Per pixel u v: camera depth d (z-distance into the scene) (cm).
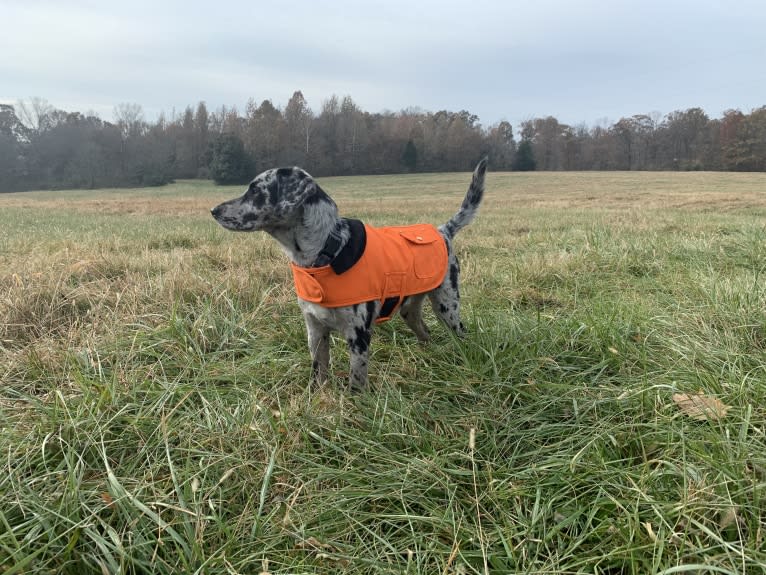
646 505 233
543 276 635
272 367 383
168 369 376
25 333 443
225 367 378
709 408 289
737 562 203
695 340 381
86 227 1433
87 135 7331
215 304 498
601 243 821
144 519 232
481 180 438
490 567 221
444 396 355
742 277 552
